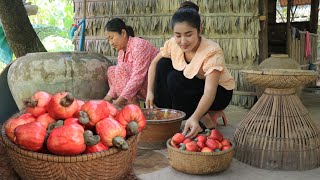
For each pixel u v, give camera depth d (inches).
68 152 58.1
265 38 170.6
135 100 129.0
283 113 88.1
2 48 208.8
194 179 77.7
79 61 130.8
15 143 63.1
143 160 89.4
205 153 77.2
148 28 185.2
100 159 60.1
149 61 124.4
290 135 85.9
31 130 59.8
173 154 80.9
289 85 85.1
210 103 89.4
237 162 90.6
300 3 354.9
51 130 62.4
